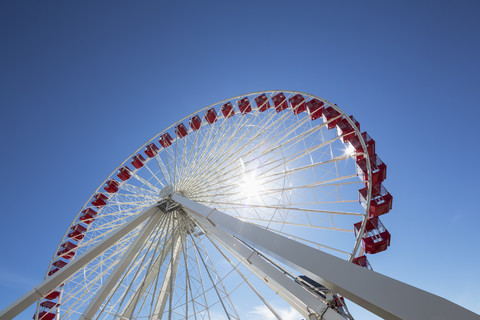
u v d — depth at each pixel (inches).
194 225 766.5
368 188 656.4
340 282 208.1
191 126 999.0
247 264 674.8
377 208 676.7
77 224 985.5
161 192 781.9
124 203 895.1
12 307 521.3
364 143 697.6
